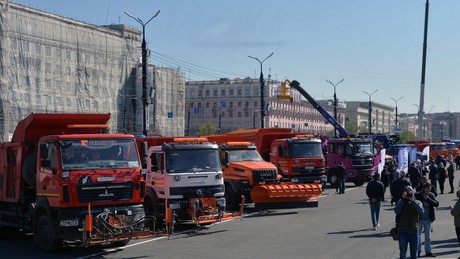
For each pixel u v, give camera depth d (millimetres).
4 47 59062
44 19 66438
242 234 18359
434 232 18125
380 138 53500
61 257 14609
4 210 17406
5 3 59469
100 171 14719
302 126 128125
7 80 59500
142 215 15297
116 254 14977
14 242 17688
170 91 89750
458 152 71125
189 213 18625
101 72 76125
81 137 14938
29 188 16281
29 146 16203
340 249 15070
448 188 37625
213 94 122000
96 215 14555
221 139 27641
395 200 18656
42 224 15281
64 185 14328
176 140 19469
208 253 14828
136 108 82250
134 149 15523
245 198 24984
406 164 47344
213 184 19141
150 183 19531
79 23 72562
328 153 40125
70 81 70500
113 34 80250
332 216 22953
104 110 76312
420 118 46375
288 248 15375
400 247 12078
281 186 24219
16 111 61062
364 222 20812
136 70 82312
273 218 22719
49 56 67125
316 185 24719
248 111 117312
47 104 66250
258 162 25688
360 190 37594
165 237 18031
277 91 114625
